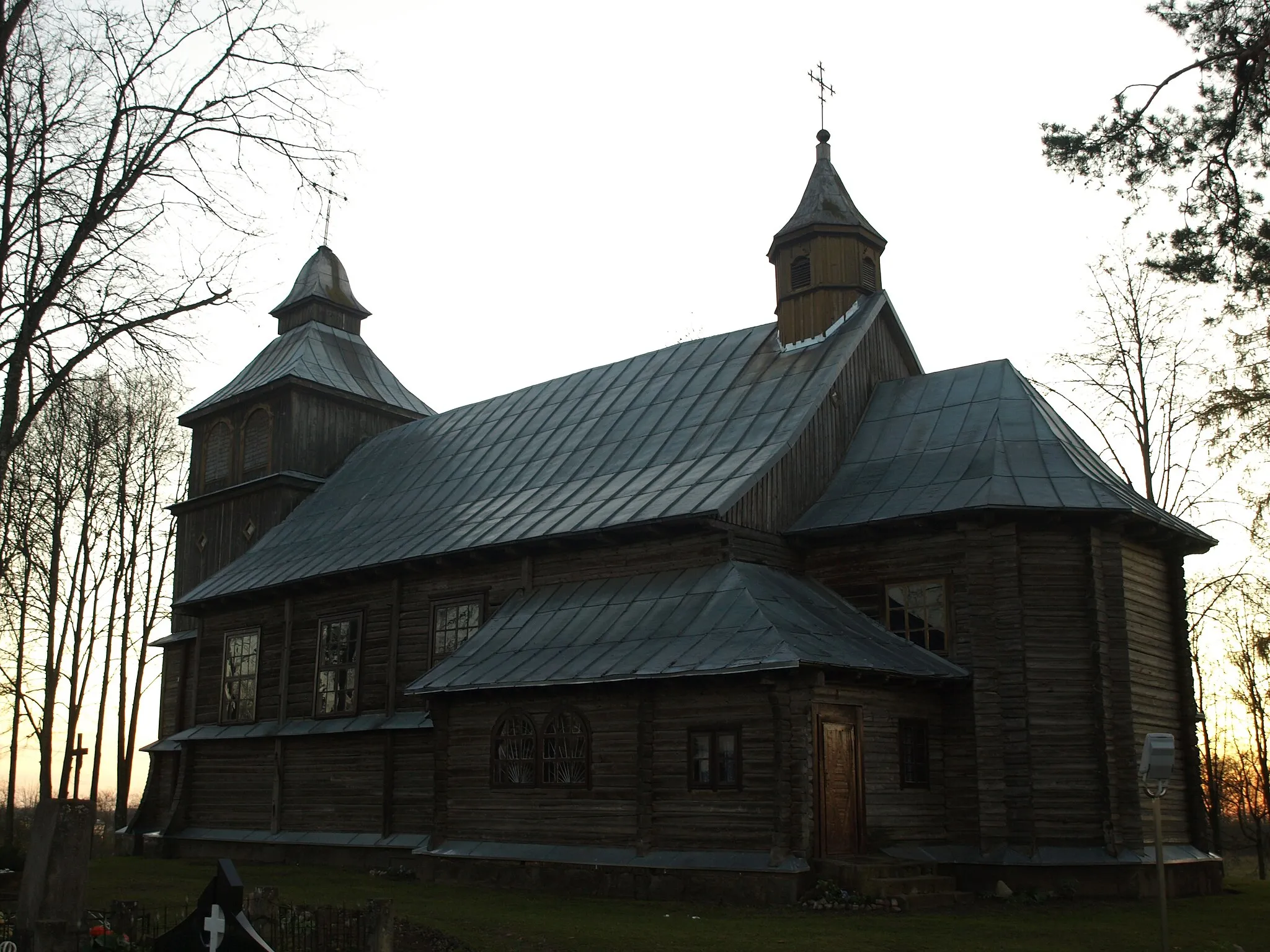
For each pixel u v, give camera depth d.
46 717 36.81
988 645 22.69
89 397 24.36
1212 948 15.93
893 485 25.27
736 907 19.38
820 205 29.86
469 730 24.77
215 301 18.69
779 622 21.30
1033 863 21.34
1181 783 24.62
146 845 34.56
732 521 23.94
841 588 24.86
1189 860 23.20
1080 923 17.97
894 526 23.89
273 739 32.16
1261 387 22.16
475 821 24.19
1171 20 18.25
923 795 22.48
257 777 32.53
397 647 29.64
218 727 34.31
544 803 23.06
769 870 19.45
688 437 27.91
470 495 31.22
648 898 20.78
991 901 20.56
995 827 21.91
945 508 23.38
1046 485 23.41
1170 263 18.78
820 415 26.64
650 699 21.78
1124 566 23.92
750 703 20.62
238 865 30.02
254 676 33.69
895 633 23.98
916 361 30.44
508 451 32.62
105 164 17.97
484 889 22.72
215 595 33.94
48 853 13.94
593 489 27.69
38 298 17.34
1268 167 18.22
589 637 23.48
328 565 31.39
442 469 34.06
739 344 30.88
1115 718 22.42
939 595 23.64
